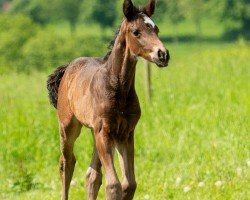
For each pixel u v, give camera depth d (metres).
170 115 22.03
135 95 13.38
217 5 126.88
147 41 12.68
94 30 136.12
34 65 59.44
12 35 73.50
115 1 132.88
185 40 118.19
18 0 141.12
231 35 123.31
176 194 15.59
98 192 15.51
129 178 13.35
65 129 14.87
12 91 30.80
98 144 13.39
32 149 19.81
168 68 36.38
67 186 15.12
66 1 137.75
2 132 20.73
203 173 16.69
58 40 65.19
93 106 13.50
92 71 13.98
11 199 16.56
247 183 15.59
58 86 15.48
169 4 123.44
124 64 13.11
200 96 26.00
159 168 17.88
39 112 23.73
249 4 127.25
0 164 19.06
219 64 36.31
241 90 26.42
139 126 21.12
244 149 17.59
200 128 20.14
